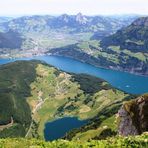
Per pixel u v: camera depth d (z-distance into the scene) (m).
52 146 41.62
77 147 39.84
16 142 45.59
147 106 79.31
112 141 40.41
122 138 41.16
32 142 45.25
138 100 82.81
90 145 39.75
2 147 43.19
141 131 77.94
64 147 40.69
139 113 80.56
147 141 38.38
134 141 38.81
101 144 39.47
